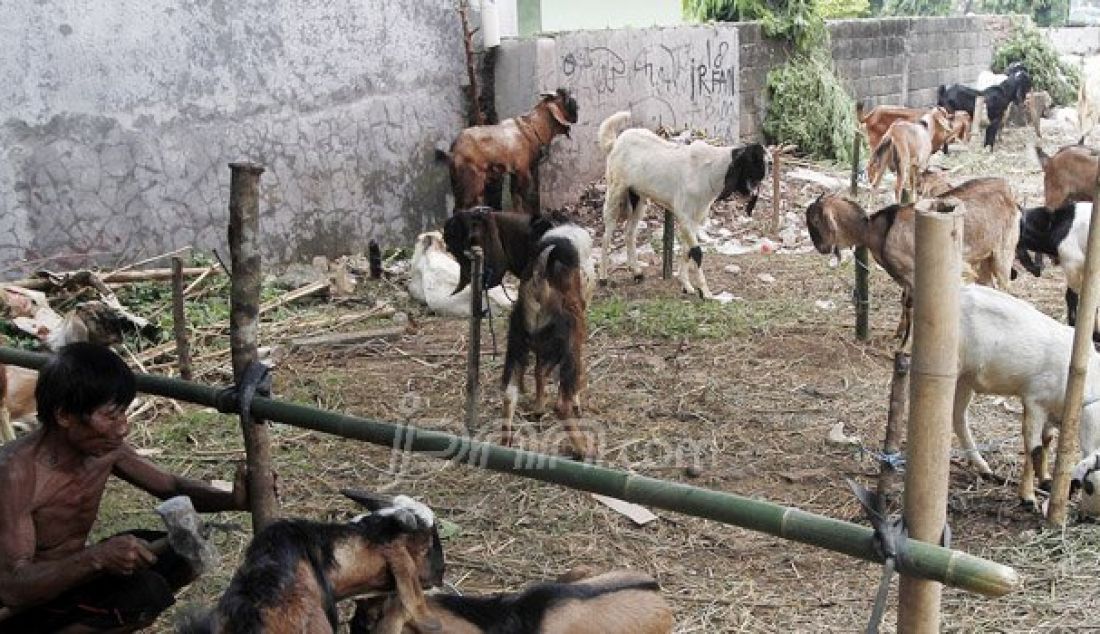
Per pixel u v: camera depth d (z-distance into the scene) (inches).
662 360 318.0
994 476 236.5
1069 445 209.5
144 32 385.4
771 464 249.6
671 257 405.1
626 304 371.6
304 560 110.3
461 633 124.6
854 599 190.4
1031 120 726.5
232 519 218.5
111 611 129.6
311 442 260.7
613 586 134.8
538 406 270.5
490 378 305.0
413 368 316.2
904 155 487.5
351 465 248.4
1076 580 195.0
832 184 555.8
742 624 182.2
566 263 239.9
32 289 343.3
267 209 424.8
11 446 129.2
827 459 251.9
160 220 395.9
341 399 291.1
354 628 124.0
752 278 409.7
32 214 365.7
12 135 359.3
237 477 147.5
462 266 267.7
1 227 359.3
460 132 480.1
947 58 774.5
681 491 118.8
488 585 197.9
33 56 361.1
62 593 125.3
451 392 295.6
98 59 375.6
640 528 219.6
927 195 462.3
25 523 125.8
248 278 142.2
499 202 447.8
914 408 103.1
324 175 442.3
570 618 129.5
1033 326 217.6
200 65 401.4
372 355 328.8
